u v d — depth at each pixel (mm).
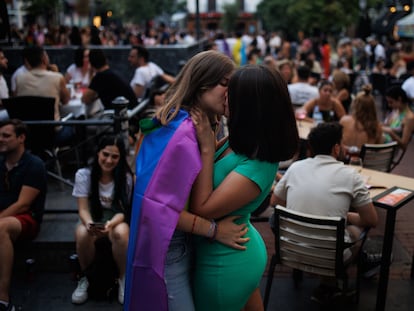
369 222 3262
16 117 5020
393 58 13367
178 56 11625
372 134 5066
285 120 1918
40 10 13805
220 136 2502
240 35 16922
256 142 1906
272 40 25281
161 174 1883
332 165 3270
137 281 1946
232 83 1919
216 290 2027
